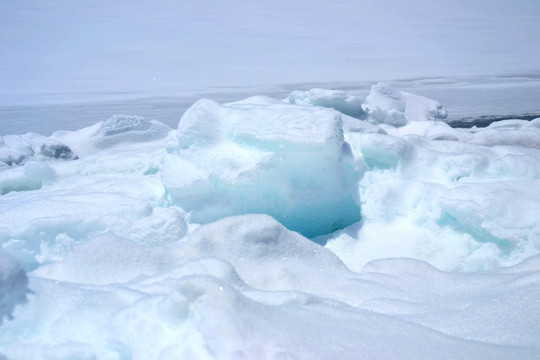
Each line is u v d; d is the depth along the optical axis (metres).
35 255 4.65
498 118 12.55
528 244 4.55
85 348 2.32
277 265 3.83
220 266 3.15
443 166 5.50
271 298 2.89
